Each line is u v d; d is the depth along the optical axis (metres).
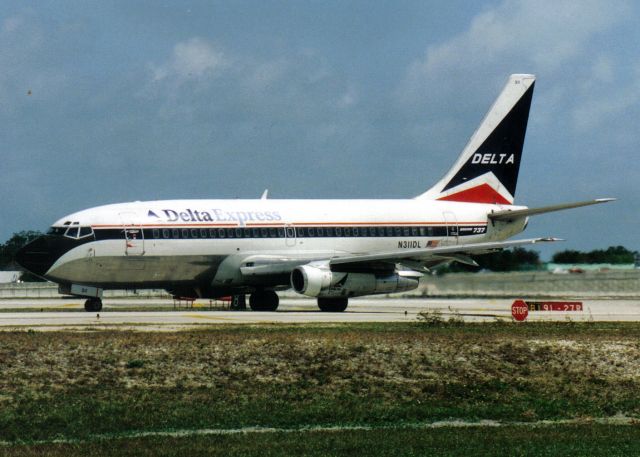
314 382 87.62
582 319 144.38
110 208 155.12
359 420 74.50
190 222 157.38
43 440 66.56
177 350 96.19
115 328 118.88
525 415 77.56
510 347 103.56
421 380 90.44
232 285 163.38
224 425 71.81
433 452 62.62
